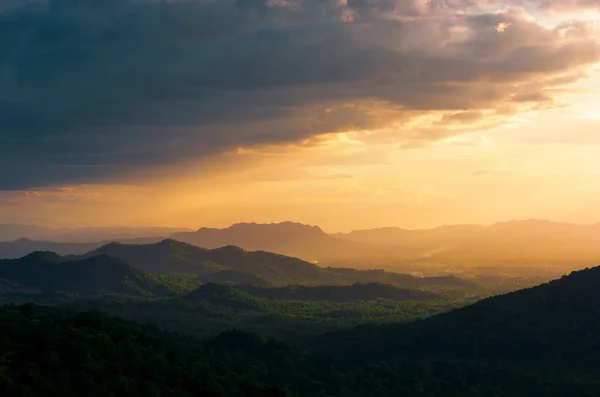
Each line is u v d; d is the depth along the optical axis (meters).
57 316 154.62
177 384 132.38
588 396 172.25
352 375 184.62
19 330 133.25
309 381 178.38
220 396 132.50
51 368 121.12
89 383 118.00
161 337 180.88
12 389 111.38
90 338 133.12
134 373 129.25
